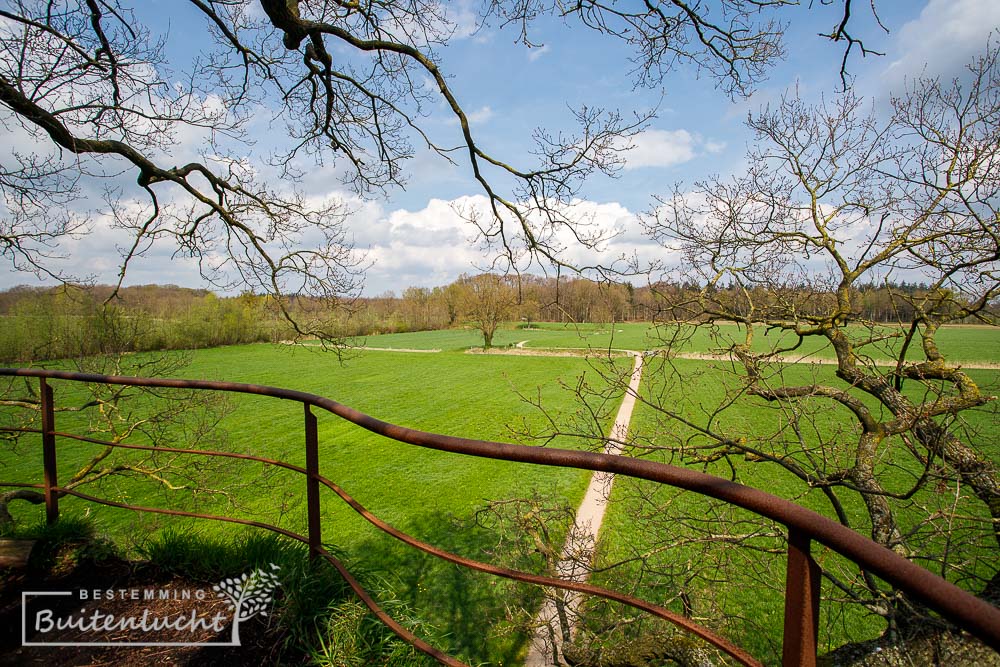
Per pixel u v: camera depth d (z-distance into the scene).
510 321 46.72
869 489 3.74
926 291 4.01
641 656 3.58
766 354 4.40
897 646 2.89
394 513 11.12
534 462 1.25
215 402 8.53
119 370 7.55
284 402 24.48
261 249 6.42
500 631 4.97
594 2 4.89
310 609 2.16
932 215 4.22
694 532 4.74
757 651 5.01
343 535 9.57
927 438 3.74
